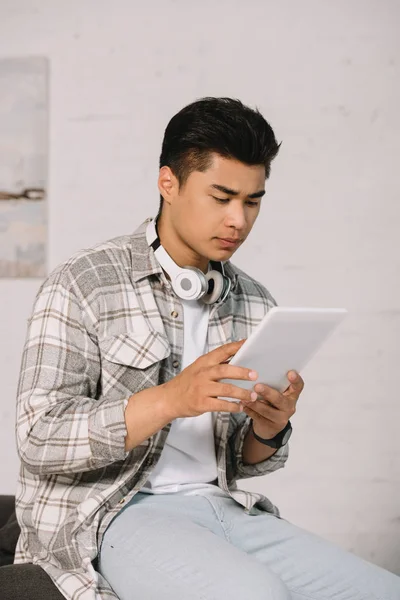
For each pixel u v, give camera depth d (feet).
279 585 4.86
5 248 12.53
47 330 5.71
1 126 12.53
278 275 12.16
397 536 12.00
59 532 5.56
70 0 12.46
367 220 12.03
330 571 5.77
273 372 5.55
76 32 12.46
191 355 6.23
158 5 12.27
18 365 12.54
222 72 12.16
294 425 12.16
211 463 6.21
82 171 12.42
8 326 12.57
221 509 6.01
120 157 12.35
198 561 5.04
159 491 5.95
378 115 12.00
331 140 12.07
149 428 5.32
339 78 12.05
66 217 12.46
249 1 12.11
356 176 12.05
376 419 12.05
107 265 6.03
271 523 6.18
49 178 12.51
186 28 12.22
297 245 12.12
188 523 5.53
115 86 12.36
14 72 12.50
